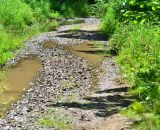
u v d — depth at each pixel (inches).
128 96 586.9
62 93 623.5
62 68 802.8
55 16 1910.7
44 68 805.9
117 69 767.7
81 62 861.2
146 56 691.4
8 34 1144.8
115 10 1205.1
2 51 944.9
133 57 758.5
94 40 1186.6
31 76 741.9
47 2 2010.3
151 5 436.1
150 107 503.2
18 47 1042.1
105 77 717.9
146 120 465.7
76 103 566.9
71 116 510.9
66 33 1348.4
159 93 505.4
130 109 515.8
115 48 971.9
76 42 1153.4
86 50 1015.0
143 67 662.5
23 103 571.5
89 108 542.0
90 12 2155.5
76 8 2155.5
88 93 618.5
